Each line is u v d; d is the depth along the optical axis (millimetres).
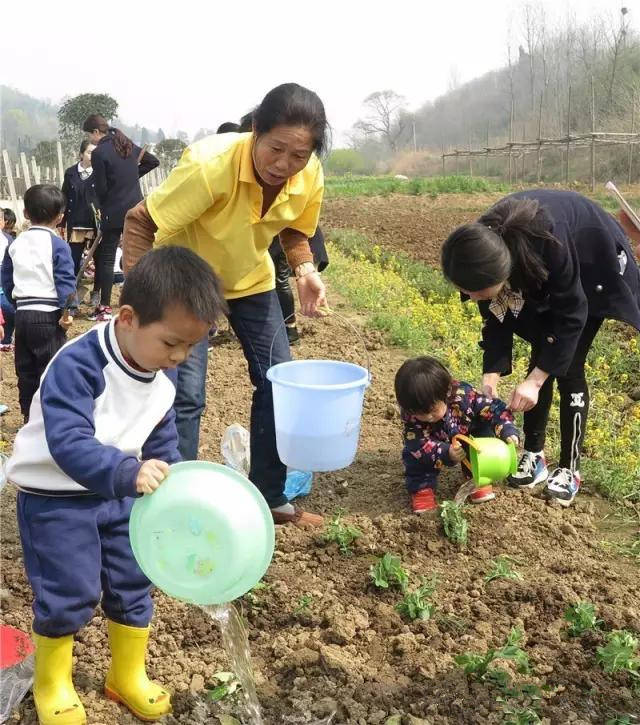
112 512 2795
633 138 35406
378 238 19188
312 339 8531
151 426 2771
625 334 8250
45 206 5949
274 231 3971
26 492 2725
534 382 4281
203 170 3586
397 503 4711
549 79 56156
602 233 4215
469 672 3119
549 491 4719
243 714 2906
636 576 3994
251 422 4316
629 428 5629
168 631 3402
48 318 5934
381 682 3115
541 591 3746
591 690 3080
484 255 3721
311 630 3443
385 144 88062
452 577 3900
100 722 2824
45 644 2705
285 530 4285
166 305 2416
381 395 6613
